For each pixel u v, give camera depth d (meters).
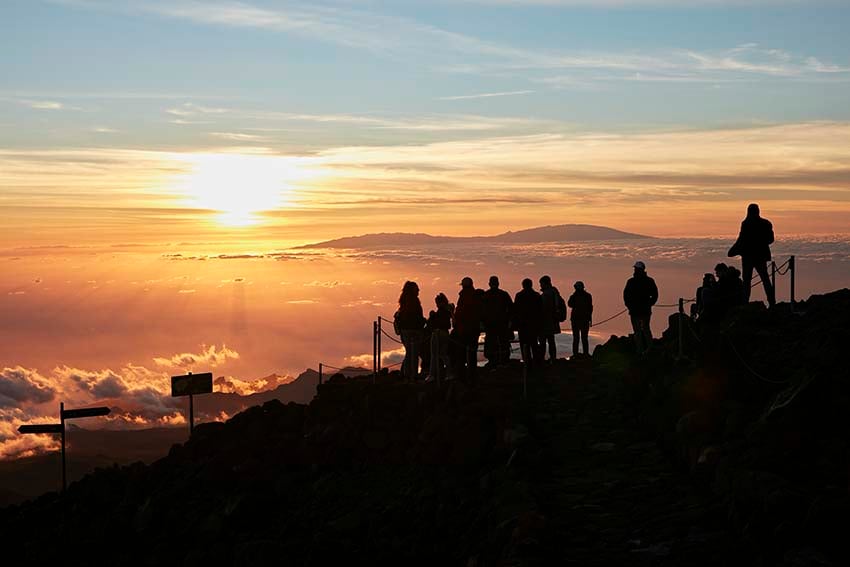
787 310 24.39
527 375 25.23
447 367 23.88
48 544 22.72
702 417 16.28
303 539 18.39
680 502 14.02
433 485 18.30
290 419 24.19
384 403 22.17
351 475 20.81
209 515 20.77
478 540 14.78
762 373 17.62
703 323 23.08
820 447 14.02
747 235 25.14
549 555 12.30
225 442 24.67
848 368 15.66
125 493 24.34
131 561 20.53
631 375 21.08
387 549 16.50
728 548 11.71
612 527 13.52
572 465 16.95
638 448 17.52
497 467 17.50
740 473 12.84
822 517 10.94
